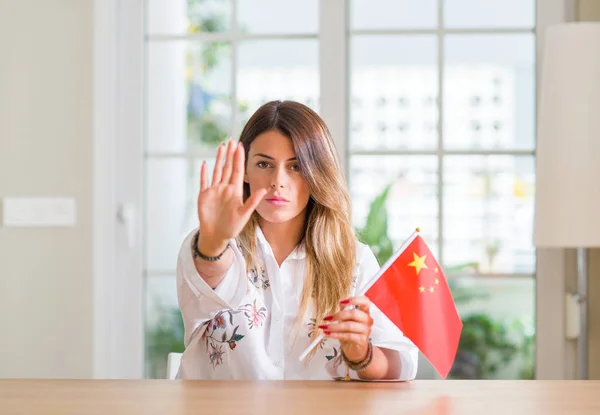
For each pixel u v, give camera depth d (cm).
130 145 356
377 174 349
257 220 185
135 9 356
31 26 352
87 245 351
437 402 128
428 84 349
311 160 173
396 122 349
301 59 352
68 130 351
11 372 351
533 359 347
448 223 348
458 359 348
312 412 119
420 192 349
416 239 161
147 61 358
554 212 304
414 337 157
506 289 347
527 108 348
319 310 181
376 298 157
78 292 351
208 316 162
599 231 301
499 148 348
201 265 154
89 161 351
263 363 179
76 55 352
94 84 351
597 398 133
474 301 348
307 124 173
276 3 353
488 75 348
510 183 348
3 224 351
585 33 306
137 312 354
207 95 357
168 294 357
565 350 345
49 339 351
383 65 350
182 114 357
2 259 352
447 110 349
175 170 358
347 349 156
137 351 354
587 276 341
